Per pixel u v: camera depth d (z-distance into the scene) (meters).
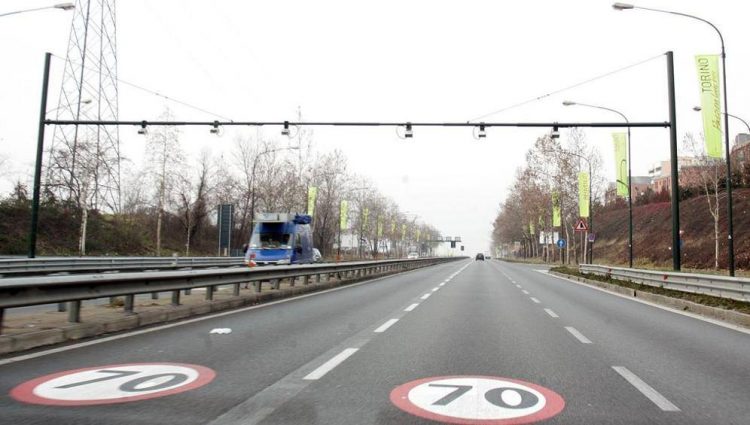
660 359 7.90
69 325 8.94
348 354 8.01
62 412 5.07
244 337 9.42
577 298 18.72
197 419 4.92
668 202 71.31
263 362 7.38
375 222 92.25
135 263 28.98
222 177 71.31
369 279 30.12
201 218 68.25
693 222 55.41
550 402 5.60
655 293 17.73
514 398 5.73
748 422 5.02
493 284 26.48
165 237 64.25
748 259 39.91
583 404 5.54
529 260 101.69
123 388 5.91
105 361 7.27
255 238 27.03
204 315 12.41
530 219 85.56
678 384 6.41
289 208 54.22
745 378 6.73
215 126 23.17
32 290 7.95
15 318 9.81
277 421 4.90
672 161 21.78
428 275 36.47
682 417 5.14
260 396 5.70
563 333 10.39
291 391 5.92
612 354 8.27
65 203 42.22
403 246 132.38
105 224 46.06
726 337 10.05
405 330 10.48
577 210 64.00
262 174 61.34
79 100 38.97
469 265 71.25
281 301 16.28
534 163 66.25
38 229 38.31
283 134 23.17
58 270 22.66
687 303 14.93
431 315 13.02
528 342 9.28
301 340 9.17
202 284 12.98
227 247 43.41
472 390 6.04
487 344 9.03
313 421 4.91
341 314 13.00
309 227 30.19
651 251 58.53
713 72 20.25
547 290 22.70
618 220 83.00
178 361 7.35
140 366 7.00
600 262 68.81
